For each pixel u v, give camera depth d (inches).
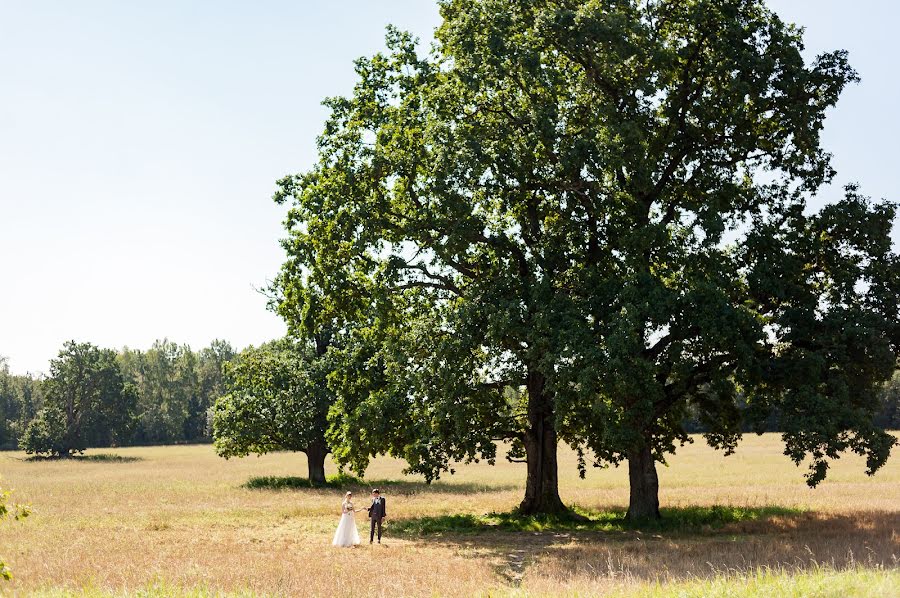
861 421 938.7
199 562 790.5
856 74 1078.4
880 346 959.0
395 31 1187.9
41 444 4318.4
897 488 1689.2
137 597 552.4
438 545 981.8
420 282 1229.7
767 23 1107.9
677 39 1144.8
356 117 1175.0
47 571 731.4
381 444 1264.8
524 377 1168.8
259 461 3654.0
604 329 984.9
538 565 754.2
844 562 684.1
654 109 1130.0
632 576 644.1
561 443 4173.2
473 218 1112.8
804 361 976.3
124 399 4854.8
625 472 2536.9
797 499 1462.8
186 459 3909.9
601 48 1059.3
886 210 1048.2
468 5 1138.7
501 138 1126.4
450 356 1107.9
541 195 1211.2
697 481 1967.3
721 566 703.1
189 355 6948.8
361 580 676.1
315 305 1221.7
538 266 1128.8
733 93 1060.5
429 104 1162.6
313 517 1327.5
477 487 2011.6
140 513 1384.1
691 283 1025.5
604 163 1030.4
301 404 2084.2
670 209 1146.7
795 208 1107.9
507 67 1078.4
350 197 1144.8
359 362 1446.9
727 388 1047.6
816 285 1115.3
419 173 1170.6
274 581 666.2
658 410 1123.9
